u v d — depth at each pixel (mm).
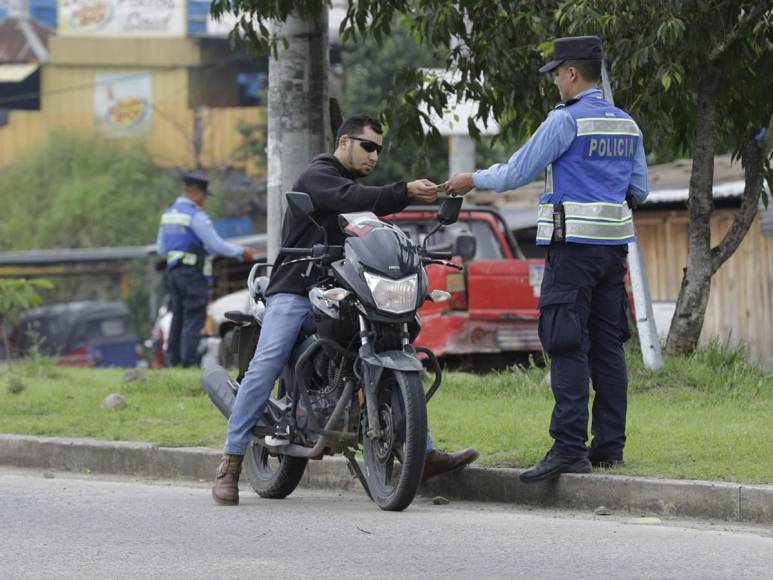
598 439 20016
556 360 19594
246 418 20109
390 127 30406
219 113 135125
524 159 19125
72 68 138500
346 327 18859
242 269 65625
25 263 103375
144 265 106500
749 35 28781
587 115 19406
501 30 28219
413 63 100688
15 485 22375
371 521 18188
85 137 134875
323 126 30047
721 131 31703
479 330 35531
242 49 31266
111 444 24188
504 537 16844
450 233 39781
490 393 28594
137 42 137875
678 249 56531
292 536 17078
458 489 20594
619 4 26672
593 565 15094
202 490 21906
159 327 55719
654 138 28469
